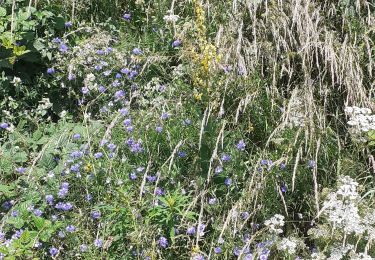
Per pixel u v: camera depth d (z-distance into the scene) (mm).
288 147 1795
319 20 2131
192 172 1767
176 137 1809
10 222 1635
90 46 2039
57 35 2172
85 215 1670
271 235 1650
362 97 1976
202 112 1854
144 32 2197
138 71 2061
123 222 1625
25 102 1995
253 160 1808
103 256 1608
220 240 1596
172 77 1997
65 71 2045
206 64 1808
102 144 1746
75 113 2037
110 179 1694
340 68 2018
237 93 1931
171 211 1614
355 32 2092
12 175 1812
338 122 1988
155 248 1606
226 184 1737
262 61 2037
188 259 1628
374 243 1632
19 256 1551
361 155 1922
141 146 1804
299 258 1639
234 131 1868
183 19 2203
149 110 1857
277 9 2098
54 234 1637
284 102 1931
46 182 1790
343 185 1633
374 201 1755
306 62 2043
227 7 2154
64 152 1809
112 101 2008
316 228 1697
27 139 1875
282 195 1722
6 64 1978
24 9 2082
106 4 2275
